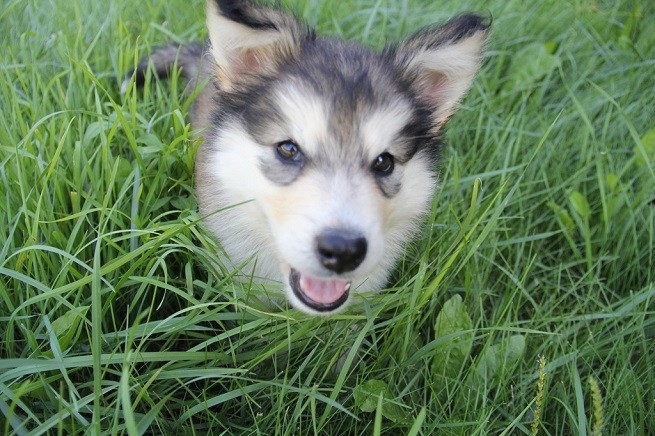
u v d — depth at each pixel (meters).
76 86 0.74
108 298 0.58
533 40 0.93
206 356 0.57
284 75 0.60
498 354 0.64
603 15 0.95
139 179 0.64
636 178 0.80
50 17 0.83
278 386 0.58
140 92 0.79
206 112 0.69
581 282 0.74
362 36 0.88
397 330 0.63
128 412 0.48
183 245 0.59
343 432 0.60
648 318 0.70
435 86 0.64
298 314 0.60
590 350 0.66
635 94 0.89
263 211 0.59
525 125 0.83
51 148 0.66
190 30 0.84
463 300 0.70
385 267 0.65
